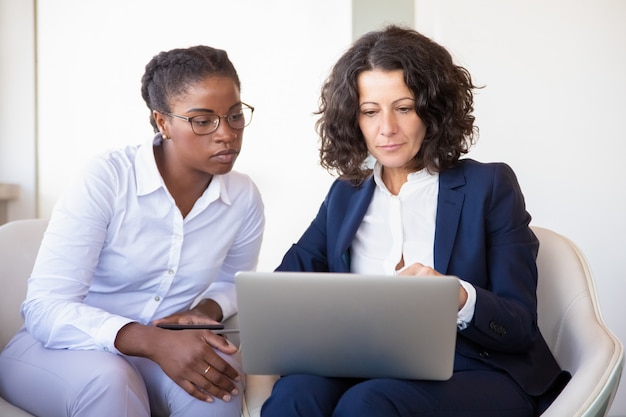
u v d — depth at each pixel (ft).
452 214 5.55
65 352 5.53
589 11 10.56
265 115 11.55
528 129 10.79
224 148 5.76
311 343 4.57
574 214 10.72
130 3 11.53
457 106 5.70
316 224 6.15
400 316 4.38
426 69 5.54
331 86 6.00
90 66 11.55
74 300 5.69
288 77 11.51
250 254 6.78
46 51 11.57
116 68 11.55
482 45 10.86
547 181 10.77
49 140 11.60
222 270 6.85
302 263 5.99
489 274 5.49
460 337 5.31
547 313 6.08
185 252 6.17
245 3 11.51
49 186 11.61
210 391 5.36
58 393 5.32
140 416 5.21
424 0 10.98
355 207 5.89
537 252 5.75
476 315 4.98
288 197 11.59
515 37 10.77
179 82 5.72
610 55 10.53
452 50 10.93
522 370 5.19
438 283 4.27
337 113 5.91
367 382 4.63
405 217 5.73
